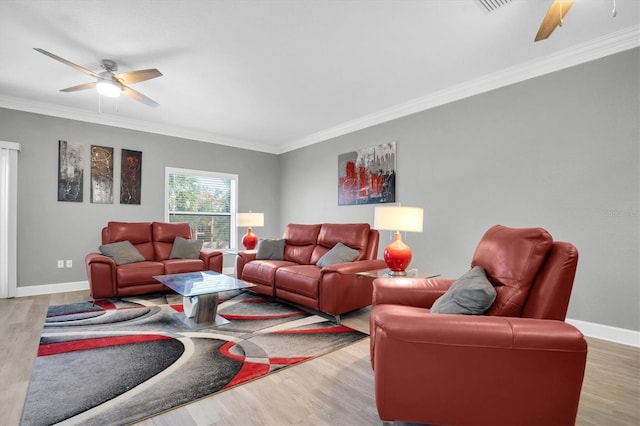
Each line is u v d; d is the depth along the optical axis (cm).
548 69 308
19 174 416
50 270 435
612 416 166
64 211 446
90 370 210
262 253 450
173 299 390
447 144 386
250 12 238
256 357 233
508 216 333
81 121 460
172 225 484
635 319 259
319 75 343
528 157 320
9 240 404
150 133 519
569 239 294
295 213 625
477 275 174
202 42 279
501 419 135
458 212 375
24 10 235
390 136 452
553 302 147
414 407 140
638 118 260
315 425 157
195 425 156
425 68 327
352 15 242
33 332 280
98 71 329
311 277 335
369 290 346
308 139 587
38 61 313
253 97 404
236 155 613
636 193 261
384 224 290
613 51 271
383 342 143
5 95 398
